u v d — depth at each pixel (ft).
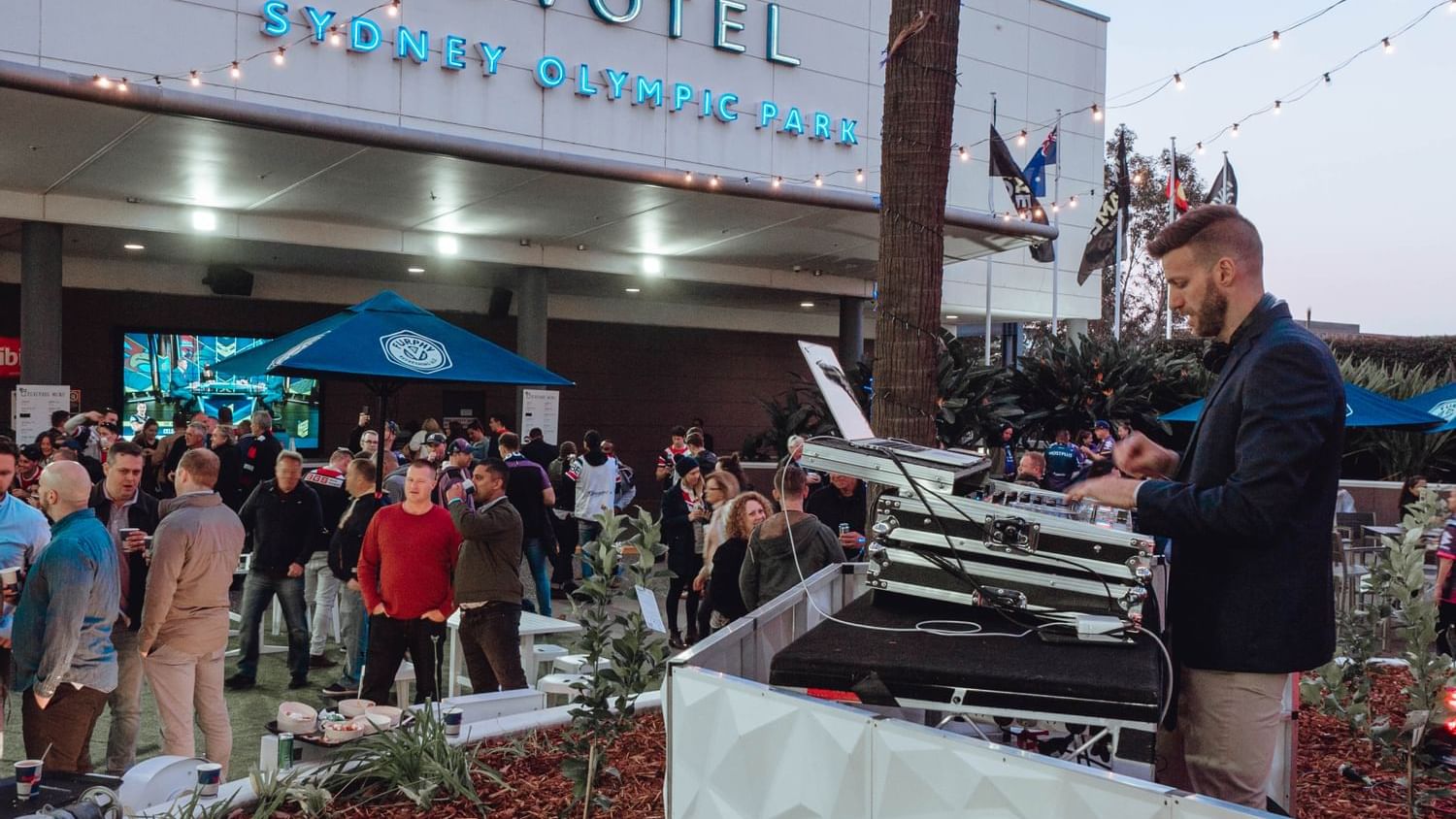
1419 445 55.11
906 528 8.57
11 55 37.47
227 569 18.20
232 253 56.24
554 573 41.60
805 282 70.03
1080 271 79.56
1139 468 8.55
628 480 44.01
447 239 55.47
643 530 13.91
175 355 61.05
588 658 13.55
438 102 47.57
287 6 43.32
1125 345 64.80
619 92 52.85
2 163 40.45
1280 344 7.31
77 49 38.70
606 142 52.70
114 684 16.53
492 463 21.20
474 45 48.52
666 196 47.03
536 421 57.41
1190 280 7.90
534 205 48.70
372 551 21.30
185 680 17.79
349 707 15.49
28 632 15.90
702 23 56.18
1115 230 81.82
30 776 11.64
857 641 7.77
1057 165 68.80
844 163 62.03
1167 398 64.44
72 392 57.98
